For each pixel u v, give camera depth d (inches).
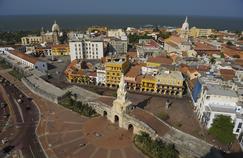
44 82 6476.4
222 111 4345.5
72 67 7529.5
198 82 5502.0
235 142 4178.2
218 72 6461.6
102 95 5812.0
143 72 7017.7
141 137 4001.0
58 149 3860.7
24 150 3809.1
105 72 6604.3
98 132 4384.8
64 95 5610.2
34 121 4682.6
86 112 4965.6
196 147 3767.2
